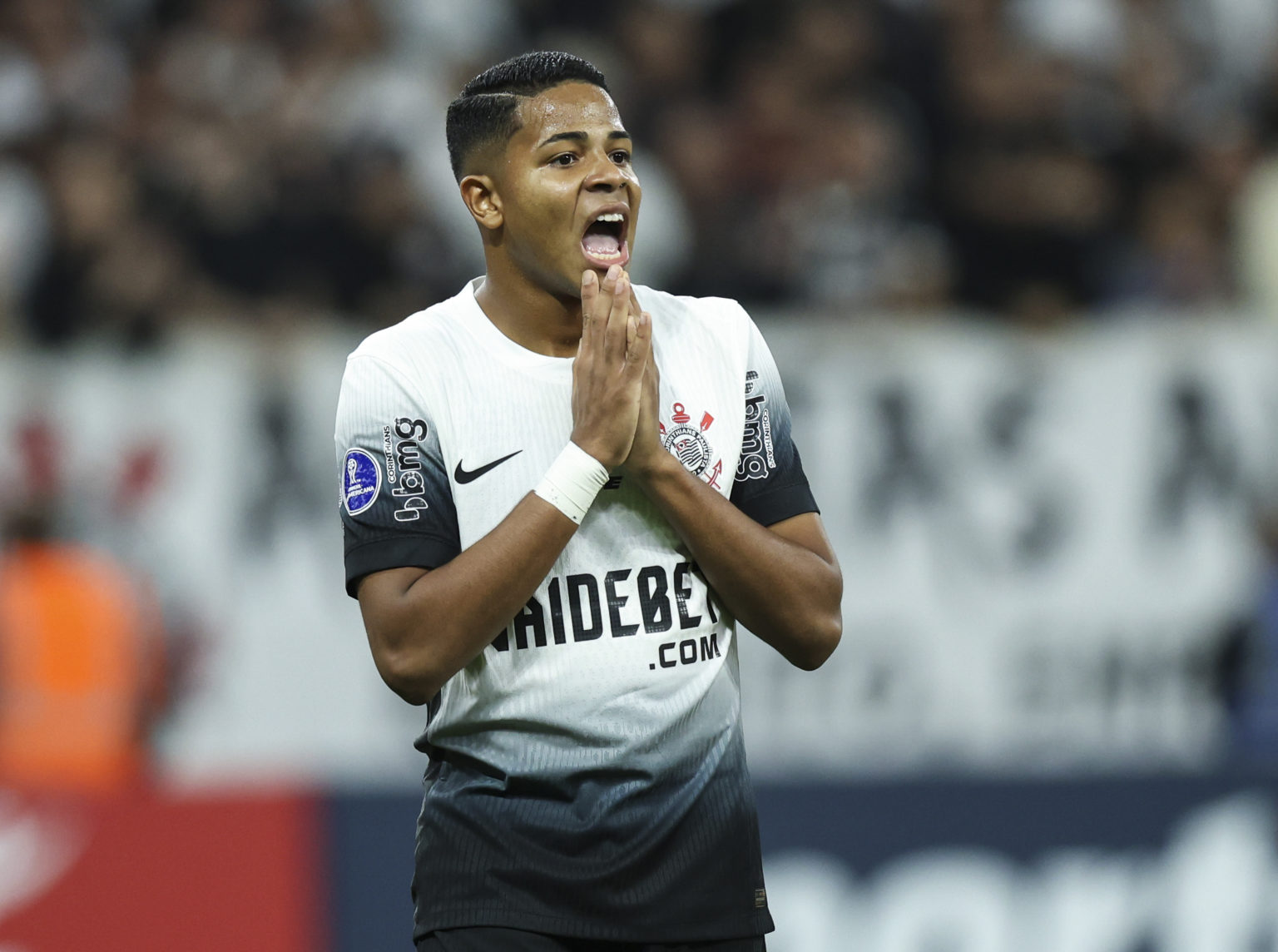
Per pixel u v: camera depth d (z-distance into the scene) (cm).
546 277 931
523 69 934
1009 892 1789
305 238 2512
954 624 2283
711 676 939
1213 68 3139
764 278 2631
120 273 2441
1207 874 1825
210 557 2142
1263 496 2359
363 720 2148
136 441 2138
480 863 921
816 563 938
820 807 1773
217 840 1678
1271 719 2297
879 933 1764
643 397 895
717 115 2769
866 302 2620
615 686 918
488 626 887
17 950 1631
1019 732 2281
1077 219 2764
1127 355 2350
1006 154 2777
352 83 2636
